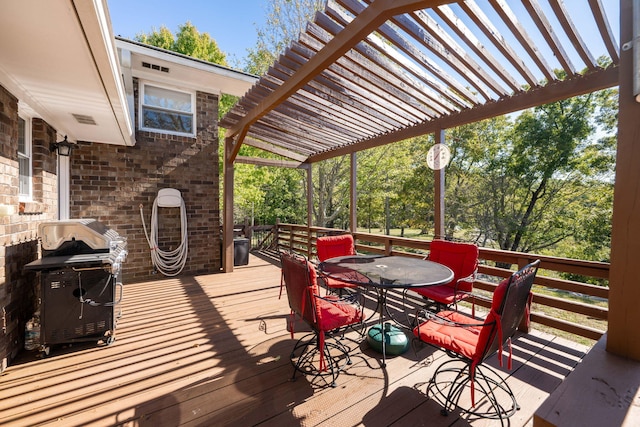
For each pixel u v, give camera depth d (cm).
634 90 113
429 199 1269
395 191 1351
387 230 1440
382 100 339
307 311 205
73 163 455
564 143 1003
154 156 521
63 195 439
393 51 245
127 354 256
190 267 555
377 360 245
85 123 369
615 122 938
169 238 533
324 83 305
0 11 154
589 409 94
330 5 196
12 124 254
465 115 334
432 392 203
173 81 544
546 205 1058
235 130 465
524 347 264
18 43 187
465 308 385
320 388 207
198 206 562
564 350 259
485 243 1218
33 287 296
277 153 608
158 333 298
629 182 120
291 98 358
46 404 193
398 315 350
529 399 196
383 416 180
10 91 250
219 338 287
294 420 177
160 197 511
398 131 429
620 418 90
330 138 509
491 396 197
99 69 224
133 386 211
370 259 308
